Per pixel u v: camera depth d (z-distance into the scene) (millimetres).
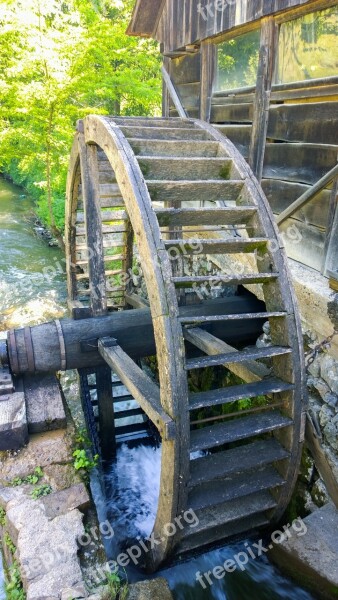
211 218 3053
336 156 3082
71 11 8930
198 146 3451
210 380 4938
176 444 2500
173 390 2482
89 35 8148
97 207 4117
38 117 8289
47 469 3270
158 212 2818
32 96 8023
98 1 11039
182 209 2883
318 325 3154
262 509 3031
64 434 3590
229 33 4207
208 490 2855
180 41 5094
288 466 2920
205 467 2746
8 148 8891
